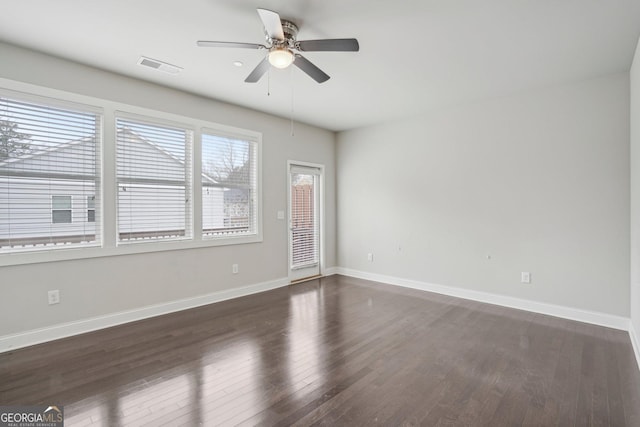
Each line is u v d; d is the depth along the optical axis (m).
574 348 2.88
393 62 3.08
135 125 3.53
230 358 2.66
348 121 5.21
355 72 3.31
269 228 4.88
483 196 4.22
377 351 2.80
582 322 3.51
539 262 3.80
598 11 2.26
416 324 3.44
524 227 3.91
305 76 3.42
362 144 5.58
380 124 5.32
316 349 2.83
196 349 2.82
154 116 3.62
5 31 2.54
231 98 4.12
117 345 2.89
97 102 3.22
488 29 2.50
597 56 2.93
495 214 4.12
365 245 5.57
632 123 3.05
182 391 2.19
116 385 2.25
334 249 6.02
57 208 3.03
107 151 3.29
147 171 3.62
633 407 2.04
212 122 4.15
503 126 4.04
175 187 3.86
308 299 4.36
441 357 2.69
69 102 3.05
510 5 2.20
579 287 3.55
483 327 3.36
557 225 3.68
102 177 3.26
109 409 1.99
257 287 4.71
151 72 3.33
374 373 2.43
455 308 3.97
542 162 3.77
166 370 2.46
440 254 4.64
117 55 2.96
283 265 5.10
